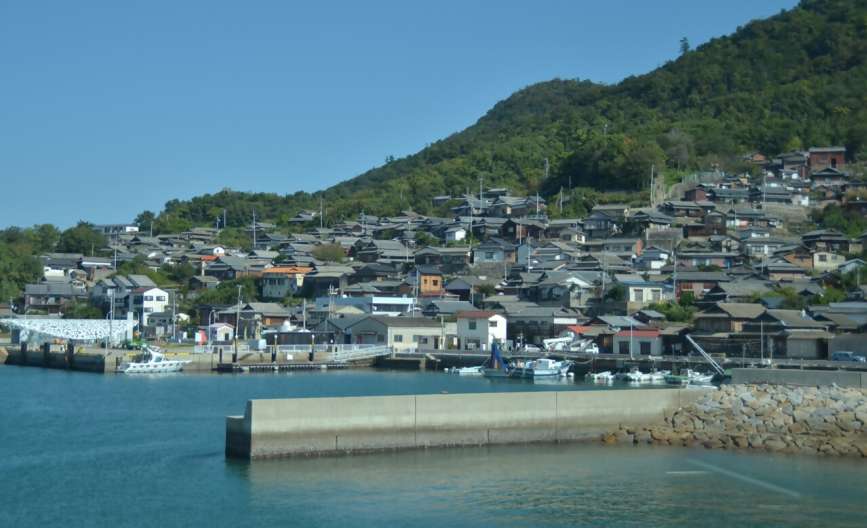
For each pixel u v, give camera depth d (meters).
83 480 40.16
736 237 143.00
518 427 47.41
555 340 103.69
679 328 98.44
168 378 90.94
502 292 130.50
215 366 100.56
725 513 35.44
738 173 180.12
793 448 46.47
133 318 125.00
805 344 85.88
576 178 191.12
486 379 91.19
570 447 47.41
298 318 126.00
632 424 50.03
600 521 34.38
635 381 84.38
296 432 42.44
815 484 39.78
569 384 84.12
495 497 37.38
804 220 155.50
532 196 184.88
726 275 121.44
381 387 80.69
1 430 53.50
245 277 149.50
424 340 114.44
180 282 154.75
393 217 191.38
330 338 117.69
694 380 77.69
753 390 53.16
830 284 116.25
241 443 42.44
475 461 43.50
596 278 126.25
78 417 59.28
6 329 131.50
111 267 162.12
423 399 45.19
